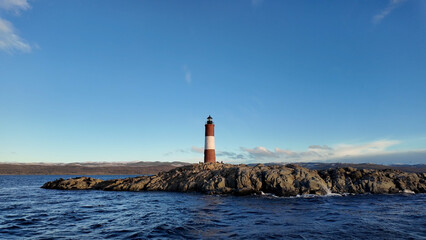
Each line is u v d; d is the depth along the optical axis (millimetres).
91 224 23844
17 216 28562
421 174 53312
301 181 46531
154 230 20703
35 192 62094
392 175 51875
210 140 69125
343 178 50156
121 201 41281
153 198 44500
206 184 51844
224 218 25422
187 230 20578
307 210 29953
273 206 33406
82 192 59594
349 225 21781
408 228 20688
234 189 48500
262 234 19000
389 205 33719
